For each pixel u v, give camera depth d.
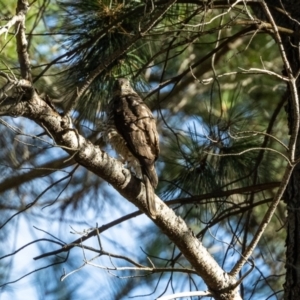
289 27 10.42
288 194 9.76
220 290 8.40
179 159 11.47
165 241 15.48
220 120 11.26
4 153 13.70
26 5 7.34
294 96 7.49
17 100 7.14
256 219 13.58
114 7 10.39
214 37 15.59
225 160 11.08
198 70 15.72
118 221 9.92
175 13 10.62
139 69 10.39
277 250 14.53
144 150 9.35
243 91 16.31
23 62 7.31
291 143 7.53
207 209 11.73
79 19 10.38
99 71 8.20
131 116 9.58
